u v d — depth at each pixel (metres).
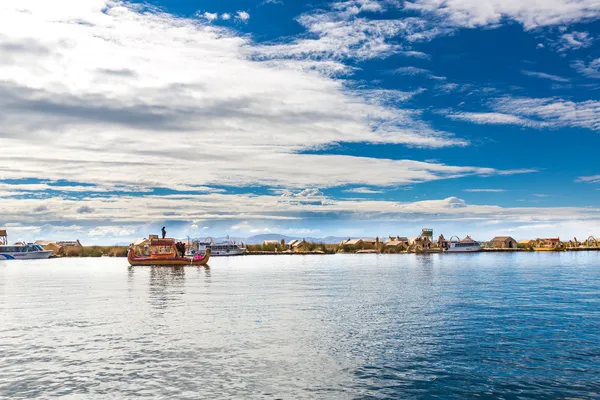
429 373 22.20
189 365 23.66
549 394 19.58
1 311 41.31
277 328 32.16
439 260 168.62
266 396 19.55
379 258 197.50
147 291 58.16
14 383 21.23
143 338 29.44
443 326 32.53
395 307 41.53
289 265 136.75
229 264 146.50
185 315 37.97
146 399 19.33
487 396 19.41
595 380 21.14
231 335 30.05
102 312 40.12
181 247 140.12
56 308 43.03
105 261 187.88
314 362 24.00
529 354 25.12
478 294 51.41
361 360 24.31
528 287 59.31
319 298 48.72
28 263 168.88
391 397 19.34
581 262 142.88
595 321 34.09
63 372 22.69
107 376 22.09
